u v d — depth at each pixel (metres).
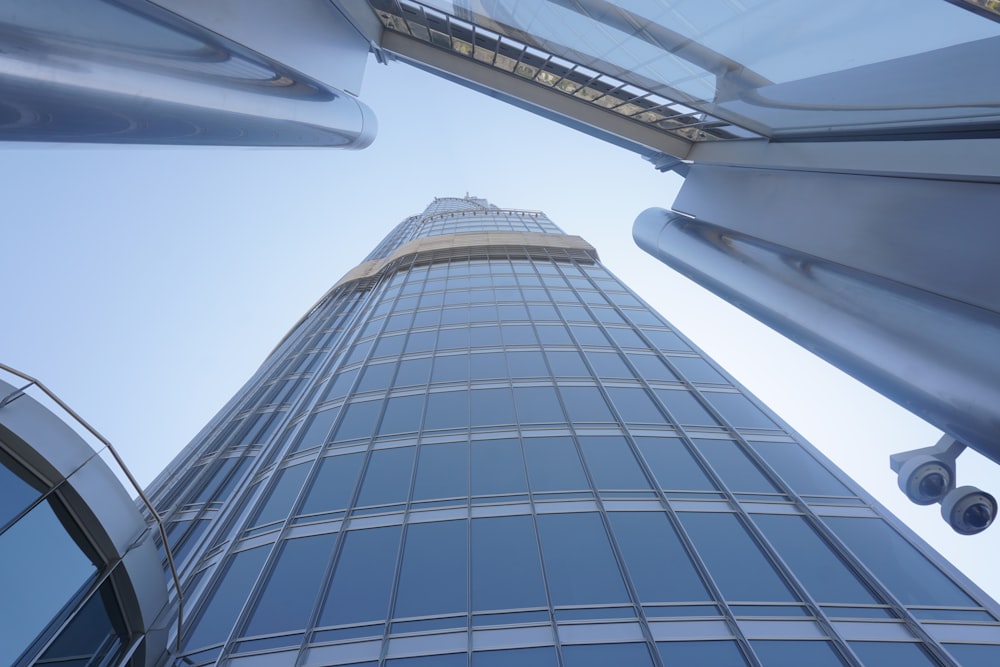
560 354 22.14
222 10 5.95
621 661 10.35
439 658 10.52
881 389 3.69
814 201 4.54
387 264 40.94
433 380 20.45
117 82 4.55
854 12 3.37
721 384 20.50
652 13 5.16
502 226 47.47
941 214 3.28
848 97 4.07
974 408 2.81
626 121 9.00
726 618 11.13
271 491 16.11
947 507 4.82
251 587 12.52
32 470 7.73
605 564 12.32
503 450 16.14
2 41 3.45
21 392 7.72
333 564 12.70
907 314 3.27
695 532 13.24
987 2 2.47
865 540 13.18
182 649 11.20
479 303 27.73
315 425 19.06
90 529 8.27
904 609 11.27
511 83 10.86
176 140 6.64
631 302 28.22
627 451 16.14
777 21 4.06
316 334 34.78
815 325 4.17
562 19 6.68
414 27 11.16
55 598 7.50
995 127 3.08
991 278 2.85
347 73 11.72
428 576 12.19
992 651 10.54
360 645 10.85
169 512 20.53
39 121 4.34
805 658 10.41
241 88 6.85
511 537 13.06
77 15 3.90
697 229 6.43
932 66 3.13
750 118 5.80
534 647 10.63
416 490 14.79
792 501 14.45
